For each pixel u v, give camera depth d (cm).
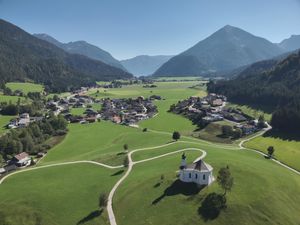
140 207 10450
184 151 15838
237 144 19238
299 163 15388
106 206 10819
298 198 11131
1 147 18338
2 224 10131
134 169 14100
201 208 9956
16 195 11906
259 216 9750
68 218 10300
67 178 13612
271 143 18888
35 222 10206
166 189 11138
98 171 14325
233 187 10969
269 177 12025
